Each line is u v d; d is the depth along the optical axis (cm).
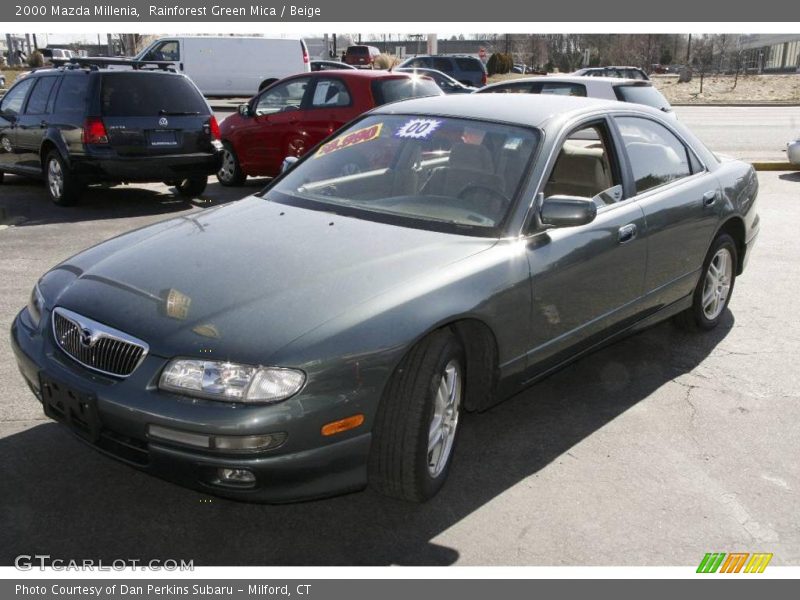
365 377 296
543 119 421
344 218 390
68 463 361
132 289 324
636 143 472
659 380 480
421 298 318
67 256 717
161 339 294
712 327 565
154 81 968
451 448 351
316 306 304
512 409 437
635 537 323
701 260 519
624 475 370
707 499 352
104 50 6319
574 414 432
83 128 924
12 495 335
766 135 1914
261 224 386
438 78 2192
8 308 561
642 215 448
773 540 324
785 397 459
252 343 286
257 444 280
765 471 377
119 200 1035
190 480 288
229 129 1162
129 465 302
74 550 303
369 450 308
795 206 1035
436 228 376
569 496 351
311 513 333
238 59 2684
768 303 631
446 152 416
